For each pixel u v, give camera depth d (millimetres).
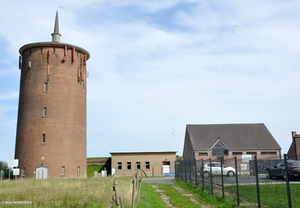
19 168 43719
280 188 17906
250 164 29547
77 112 46344
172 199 18031
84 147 47406
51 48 45938
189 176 27109
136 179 14875
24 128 44469
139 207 13406
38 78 45094
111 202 9625
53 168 43062
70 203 12969
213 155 57500
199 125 62500
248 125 62406
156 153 60125
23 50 47438
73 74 46656
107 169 63281
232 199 15320
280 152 57969
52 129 43844
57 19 48938
